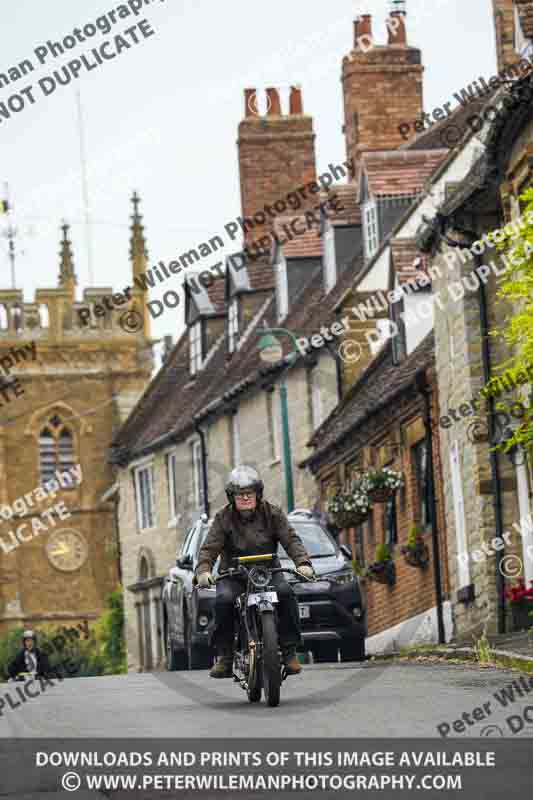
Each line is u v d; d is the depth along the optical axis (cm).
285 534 5219
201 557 5241
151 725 4766
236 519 5244
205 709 5184
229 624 5284
